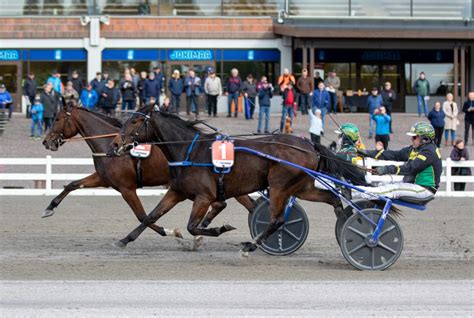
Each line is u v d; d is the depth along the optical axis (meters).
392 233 11.00
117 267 11.12
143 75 29.28
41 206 17.95
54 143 13.24
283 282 10.24
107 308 8.86
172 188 11.69
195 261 11.62
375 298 9.41
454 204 18.88
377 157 11.80
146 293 9.58
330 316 8.58
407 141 27.27
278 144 11.29
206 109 32.66
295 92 31.03
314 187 11.56
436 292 9.75
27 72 34.62
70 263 11.39
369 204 11.41
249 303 9.13
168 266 11.23
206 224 12.48
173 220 15.89
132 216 16.44
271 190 11.28
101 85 27.66
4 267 11.08
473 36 33.81
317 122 22.44
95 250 12.48
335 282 10.27
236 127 28.28
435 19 34.31
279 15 34.53
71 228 14.77
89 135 13.17
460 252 12.58
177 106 29.50
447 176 20.45
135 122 11.51
